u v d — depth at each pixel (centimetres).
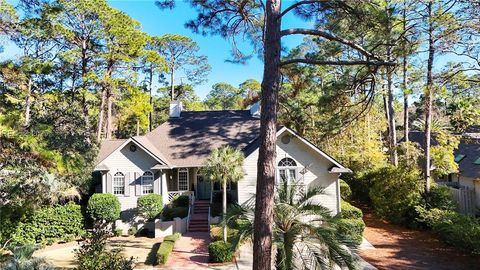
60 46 3002
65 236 2161
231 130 2791
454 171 2339
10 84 1775
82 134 2417
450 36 1680
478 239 1456
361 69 1280
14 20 1521
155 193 2420
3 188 1844
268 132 910
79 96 3284
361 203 2800
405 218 2075
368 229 2053
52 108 2584
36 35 2559
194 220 2366
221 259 1661
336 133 1844
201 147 2639
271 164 907
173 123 2925
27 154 1255
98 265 1170
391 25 1070
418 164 2391
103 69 3136
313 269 944
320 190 1132
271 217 900
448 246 1683
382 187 2252
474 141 2583
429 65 1806
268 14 945
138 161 2456
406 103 2494
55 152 1285
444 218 1805
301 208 1038
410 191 2066
